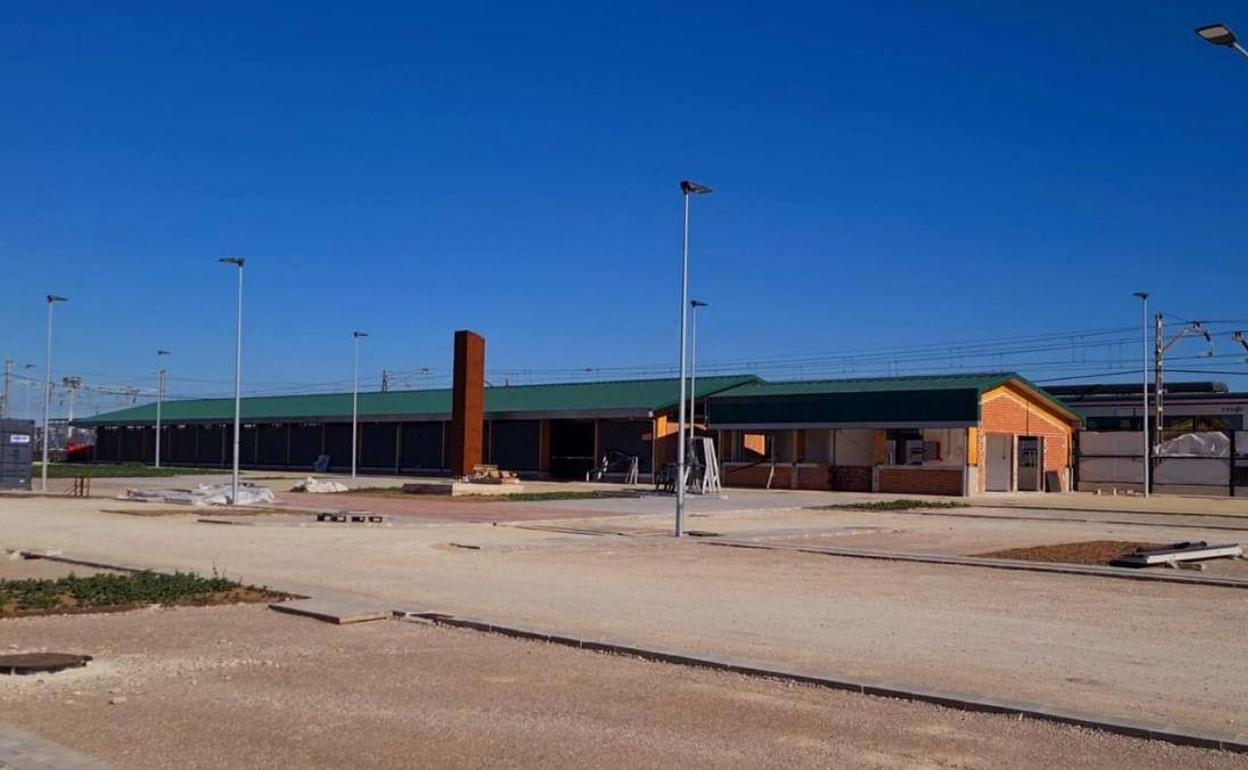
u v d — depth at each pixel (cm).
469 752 776
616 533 2727
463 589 1641
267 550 2222
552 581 1755
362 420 7244
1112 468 5650
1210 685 1022
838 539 2647
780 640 1223
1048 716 869
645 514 3494
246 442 8256
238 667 1057
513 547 2320
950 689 974
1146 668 1097
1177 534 2933
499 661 1090
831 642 1216
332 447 7669
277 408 8156
